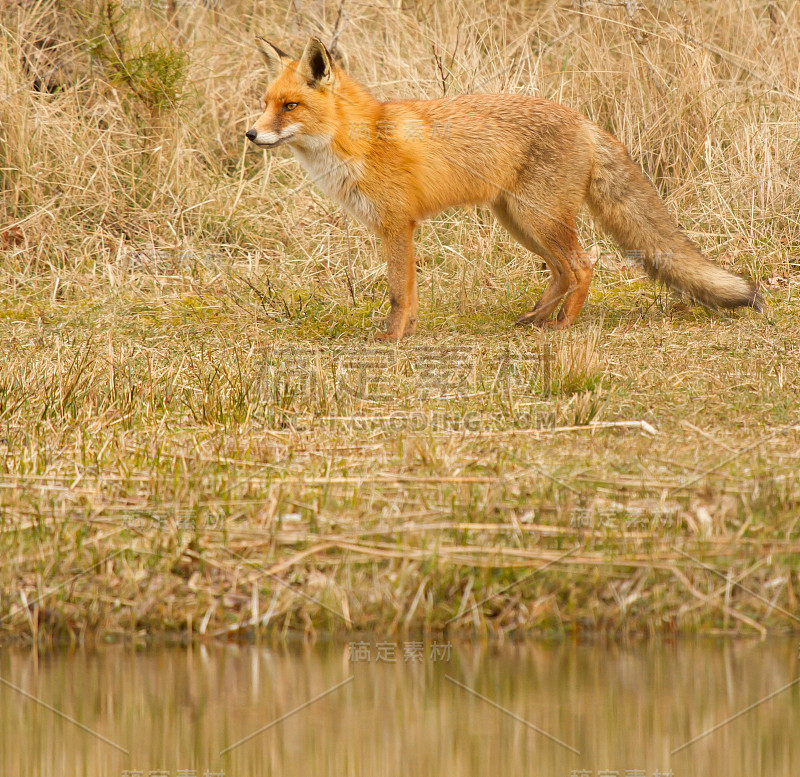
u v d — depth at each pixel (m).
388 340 14.70
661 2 21.89
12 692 6.45
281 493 8.37
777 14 22.59
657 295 16.64
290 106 14.19
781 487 8.34
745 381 12.01
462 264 18.05
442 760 5.54
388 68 21.39
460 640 7.16
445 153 14.65
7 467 9.34
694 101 20.05
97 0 21.11
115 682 6.60
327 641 7.21
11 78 19.94
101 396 11.63
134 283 17.91
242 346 14.38
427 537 7.79
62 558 7.67
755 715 6.04
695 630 7.20
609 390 11.73
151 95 20.47
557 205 15.06
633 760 5.50
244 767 5.49
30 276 18.27
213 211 19.92
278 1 24.64
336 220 19.33
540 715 6.07
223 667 6.82
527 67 21.34
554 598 7.33
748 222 18.80
